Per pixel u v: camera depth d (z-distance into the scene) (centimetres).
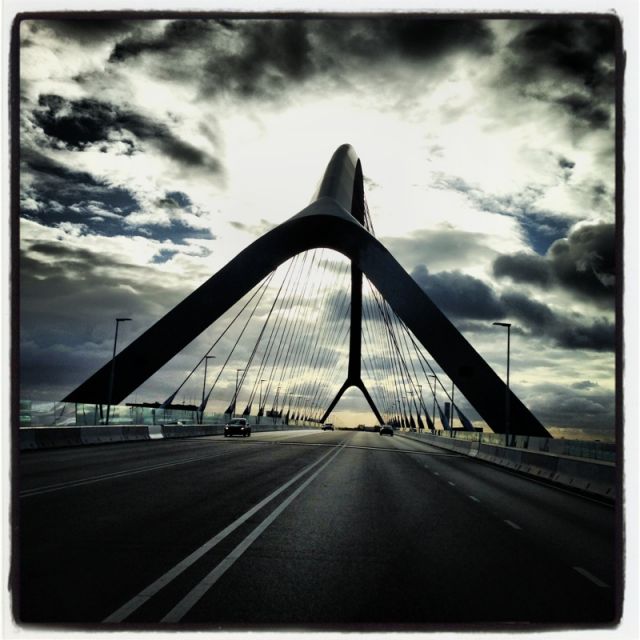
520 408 5959
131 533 1023
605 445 2823
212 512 1282
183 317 6203
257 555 883
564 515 1472
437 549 972
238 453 3366
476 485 2167
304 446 4606
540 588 741
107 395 5956
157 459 2691
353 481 2078
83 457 2681
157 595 667
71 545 918
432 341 6172
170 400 7744
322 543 986
